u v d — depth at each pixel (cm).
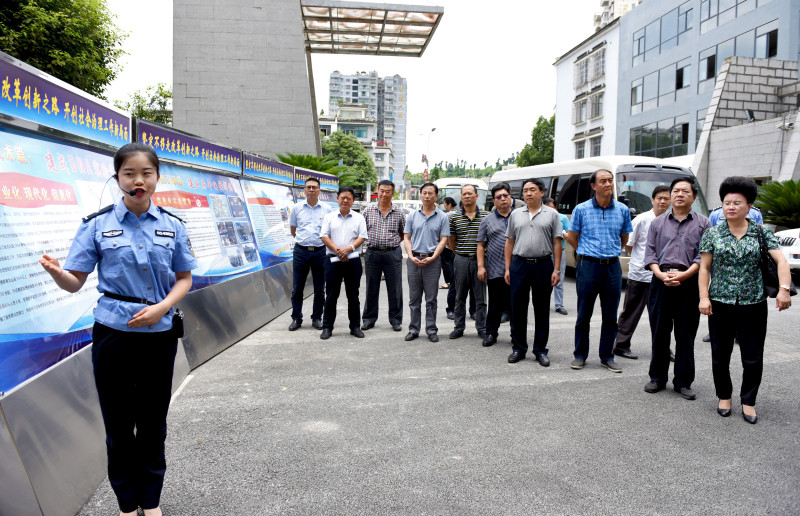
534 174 1370
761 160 1582
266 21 1622
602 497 278
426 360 538
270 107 1634
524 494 280
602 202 504
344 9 1662
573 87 3756
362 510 265
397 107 17012
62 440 274
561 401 421
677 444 343
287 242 900
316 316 690
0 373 263
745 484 292
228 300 619
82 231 229
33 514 234
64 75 1411
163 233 242
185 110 1625
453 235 653
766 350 575
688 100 2559
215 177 677
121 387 238
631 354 559
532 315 783
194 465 311
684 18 2580
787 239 1030
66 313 332
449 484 290
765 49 2112
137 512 256
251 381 465
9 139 305
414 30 1880
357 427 367
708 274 401
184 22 1611
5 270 282
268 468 308
